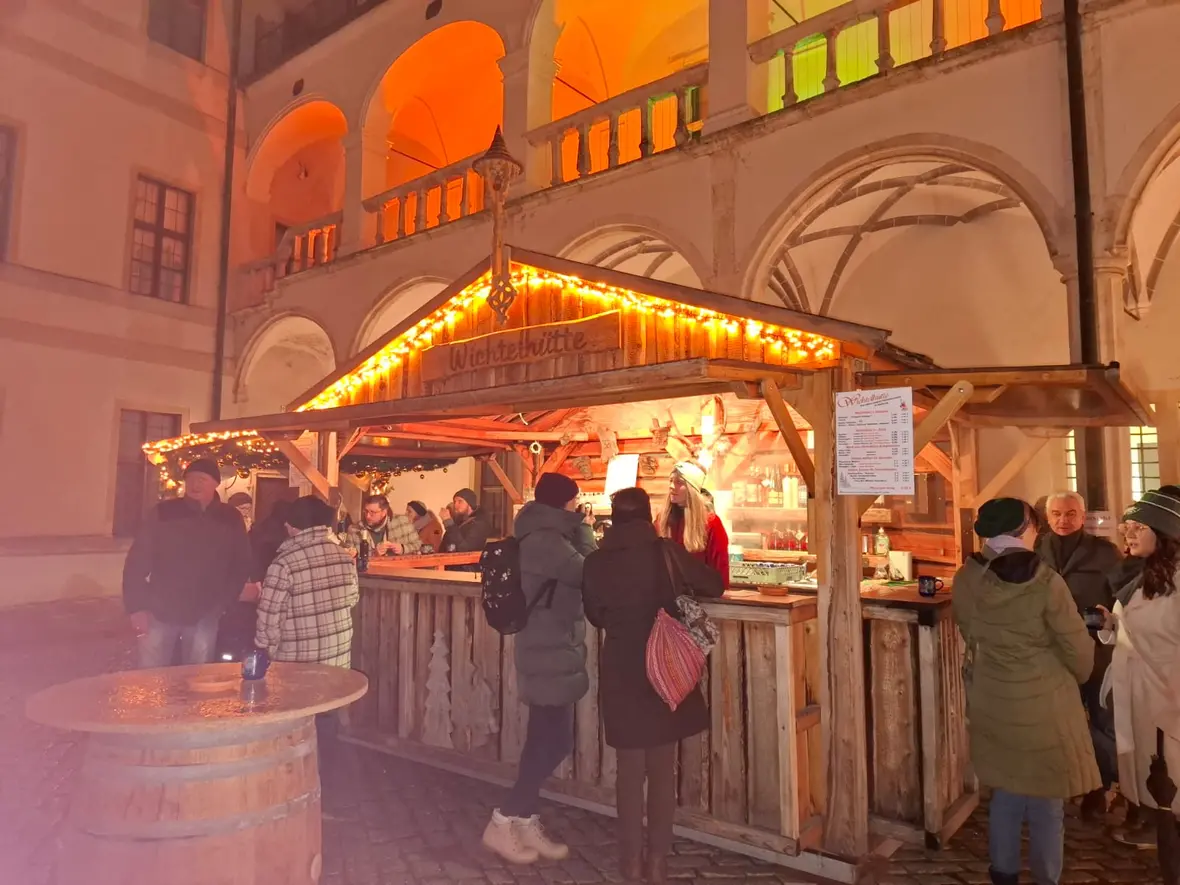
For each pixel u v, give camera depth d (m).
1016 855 3.59
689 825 4.42
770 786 4.20
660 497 9.25
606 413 9.62
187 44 15.62
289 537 4.73
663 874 3.81
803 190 8.46
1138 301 8.37
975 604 3.61
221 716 2.77
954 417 6.43
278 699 3.04
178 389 14.84
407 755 5.72
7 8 12.66
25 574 12.45
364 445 8.90
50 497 12.91
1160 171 6.53
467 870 3.99
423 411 5.57
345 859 4.09
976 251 9.88
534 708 4.21
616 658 3.82
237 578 5.56
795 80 12.70
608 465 9.30
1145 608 3.73
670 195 9.62
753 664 4.32
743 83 9.14
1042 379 4.14
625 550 3.87
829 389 4.28
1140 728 3.74
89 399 13.49
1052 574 3.48
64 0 13.40
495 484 15.56
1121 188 6.50
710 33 9.46
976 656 3.65
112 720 2.71
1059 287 9.23
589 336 5.03
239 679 3.42
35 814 4.59
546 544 4.25
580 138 10.70
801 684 4.30
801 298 11.32
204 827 2.71
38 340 12.88
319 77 14.92
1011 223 9.62
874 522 8.61
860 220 10.20
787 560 8.30
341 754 5.09
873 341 3.90
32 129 12.91
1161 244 8.19
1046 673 3.46
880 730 4.58
